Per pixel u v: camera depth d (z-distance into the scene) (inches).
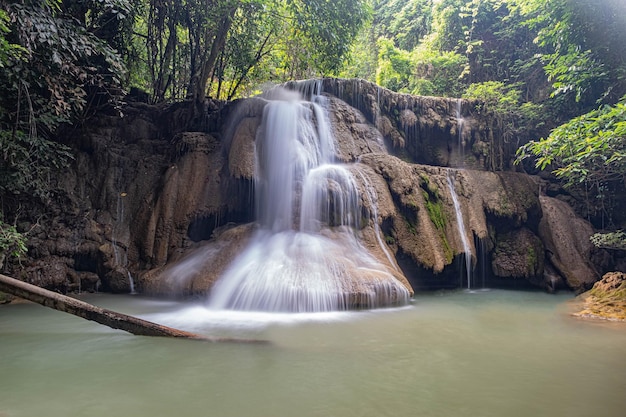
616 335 240.7
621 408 140.6
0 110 335.9
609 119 353.1
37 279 362.3
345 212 368.5
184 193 422.3
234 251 354.0
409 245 391.2
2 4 280.1
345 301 298.7
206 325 254.4
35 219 384.8
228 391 153.2
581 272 451.8
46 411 136.9
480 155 521.0
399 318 279.9
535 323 273.3
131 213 434.6
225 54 583.5
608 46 457.4
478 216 454.3
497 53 719.1
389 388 157.1
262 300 295.9
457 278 436.8
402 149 508.1
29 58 298.5
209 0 489.4
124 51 510.9
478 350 208.2
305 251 329.4
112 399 146.2
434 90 732.0
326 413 135.5
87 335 229.0
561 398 148.9
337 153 437.1
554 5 486.0
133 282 393.4
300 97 499.5
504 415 134.9
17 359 188.7
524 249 461.4
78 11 397.7
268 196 400.8
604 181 497.4
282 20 559.2
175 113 501.0
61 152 373.7
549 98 609.6
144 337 221.9
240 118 452.4
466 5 748.0
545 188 541.6
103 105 466.6
